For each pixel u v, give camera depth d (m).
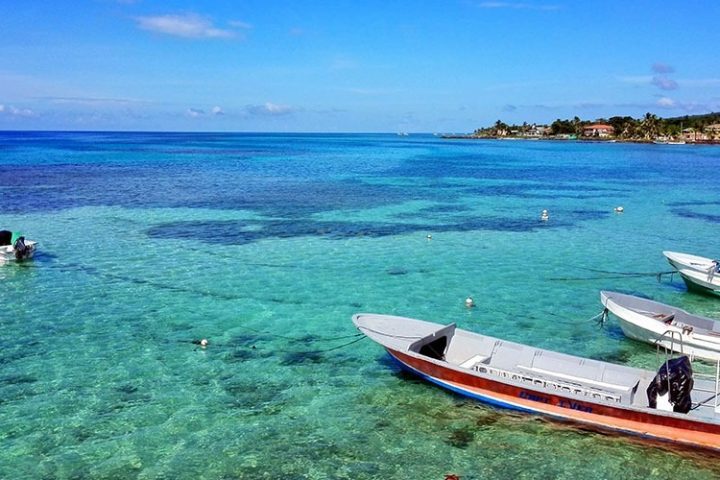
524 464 13.94
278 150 158.12
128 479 13.02
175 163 99.31
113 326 21.92
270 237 37.91
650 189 69.69
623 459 14.19
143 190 60.00
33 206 48.34
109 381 17.48
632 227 44.16
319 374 18.31
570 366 16.89
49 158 106.12
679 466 13.95
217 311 23.81
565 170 97.00
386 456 14.12
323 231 40.09
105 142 198.50
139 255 32.59
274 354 19.77
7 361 18.69
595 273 30.70
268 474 13.34
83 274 28.66
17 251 30.28
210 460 13.77
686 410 14.69
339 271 30.03
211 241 36.47
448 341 18.58
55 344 20.14
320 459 13.93
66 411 15.70
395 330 18.42
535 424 15.56
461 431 15.23
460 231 41.19
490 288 27.72
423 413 16.05
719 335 19.50
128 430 14.88
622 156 143.00
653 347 20.69
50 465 13.41
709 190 68.94
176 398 16.56
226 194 57.91
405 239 38.06
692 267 26.97
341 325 22.58
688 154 153.88
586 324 23.19
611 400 14.92
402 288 27.45
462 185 70.50
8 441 14.26
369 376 18.19
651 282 29.31
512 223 44.84
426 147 197.38
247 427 15.18
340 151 157.38
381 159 122.06
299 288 27.11
